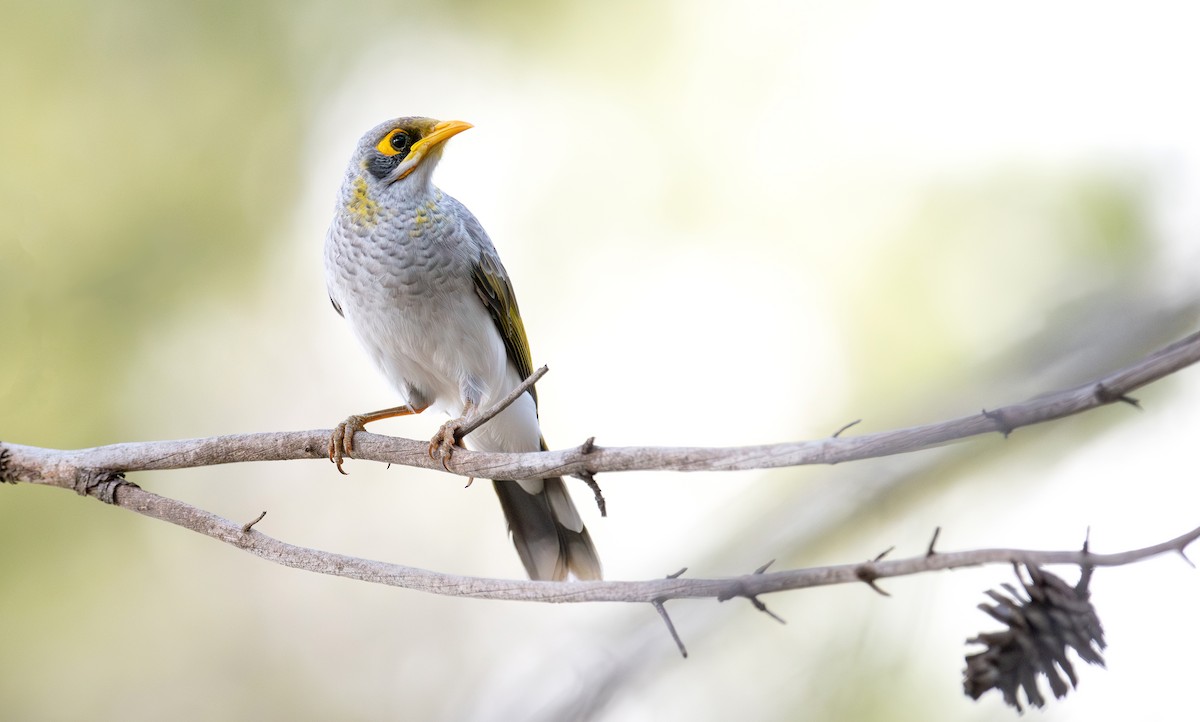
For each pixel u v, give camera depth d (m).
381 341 8.75
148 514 6.40
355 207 8.57
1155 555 4.13
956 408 10.66
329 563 5.84
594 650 10.05
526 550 9.13
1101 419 10.12
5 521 10.77
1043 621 4.50
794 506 10.94
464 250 8.70
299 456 6.79
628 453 5.18
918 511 10.30
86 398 10.45
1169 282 10.55
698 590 4.85
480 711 10.48
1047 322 11.06
